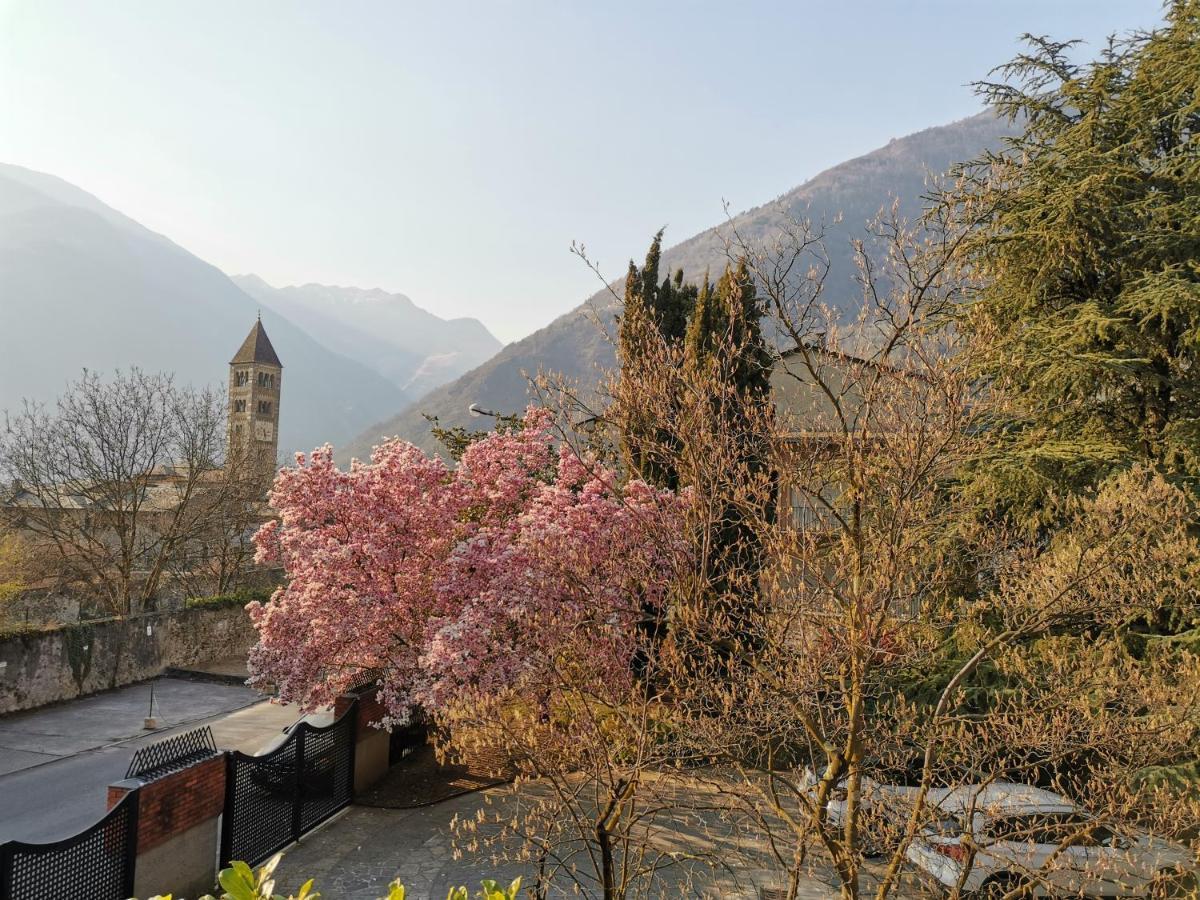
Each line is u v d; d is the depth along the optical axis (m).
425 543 14.67
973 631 11.12
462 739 8.66
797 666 7.29
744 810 7.29
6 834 13.82
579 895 10.00
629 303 9.34
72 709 23.38
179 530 33.88
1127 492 7.62
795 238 8.05
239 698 25.25
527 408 16.58
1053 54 16.22
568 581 9.03
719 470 8.04
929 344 7.31
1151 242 13.52
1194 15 14.21
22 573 32.72
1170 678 9.09
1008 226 14.28
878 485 7.43
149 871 8.90
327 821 12.90
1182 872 7.45
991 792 9.42
